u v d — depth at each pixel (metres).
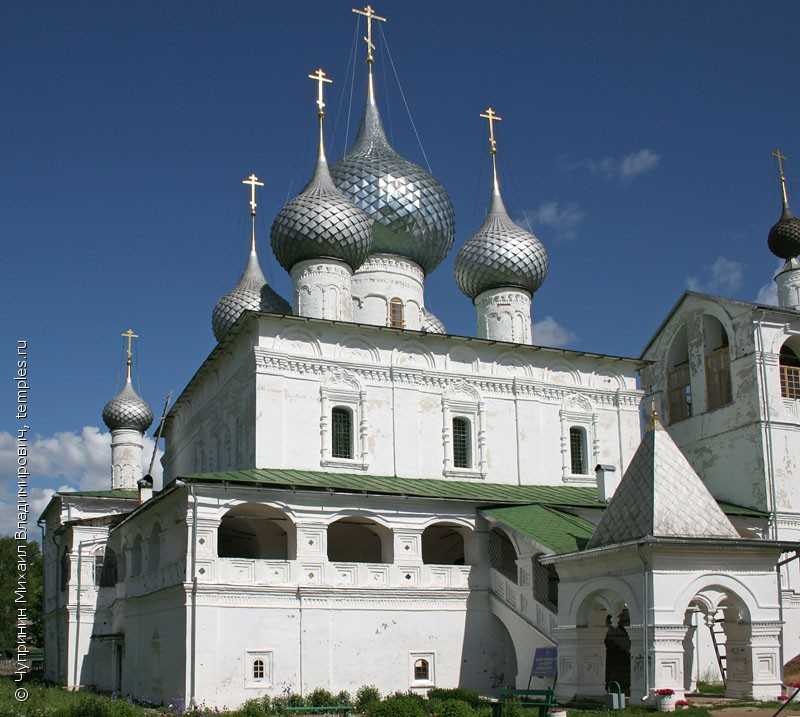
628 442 47.12
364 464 41.16
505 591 37.50
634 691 28.33
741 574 29.47
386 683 35.88
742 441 46.78
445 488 40.69
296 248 45.59
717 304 49.09
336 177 49.69
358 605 36.09
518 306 50.66
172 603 35.28
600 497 41.34
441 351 44.12
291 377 40.56
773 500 45.19
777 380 46.84
